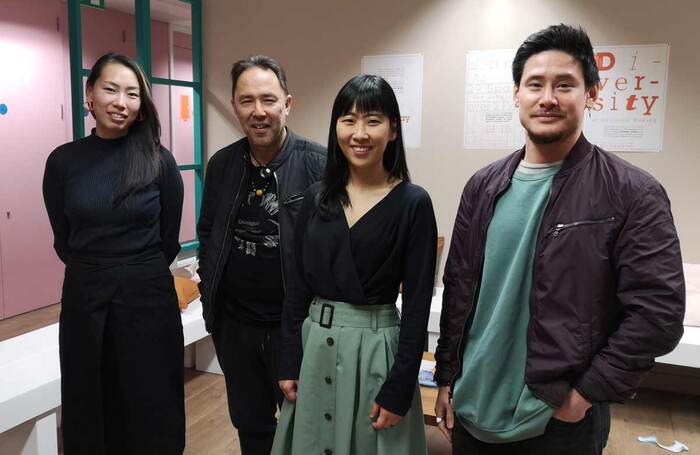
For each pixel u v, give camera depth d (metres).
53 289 4.68
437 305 3.16
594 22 3.18
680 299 1.14
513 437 1.30
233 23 3.95
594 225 1.21
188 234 5.40
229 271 1.84
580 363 1.21
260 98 1.71
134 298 1.83
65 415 1.88
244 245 1.80
